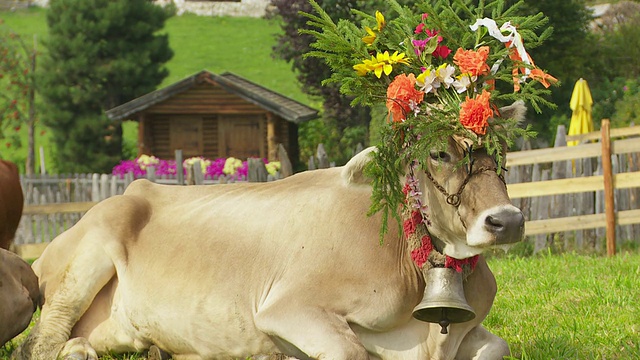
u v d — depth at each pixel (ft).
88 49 109.50
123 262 18.29
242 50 177.47
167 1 202.80
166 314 17.49
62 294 18.60
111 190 53.78
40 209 45.01
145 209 18.95
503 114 14.58
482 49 14.42
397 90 14.35
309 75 96.94
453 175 14.05
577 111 49.11
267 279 16.46
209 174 70.33
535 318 21.71
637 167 42.55
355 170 15.29
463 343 16.56
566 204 41.27
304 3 92.73
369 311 15.29
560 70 82.74
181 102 93.66
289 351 16.15
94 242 18.39
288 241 16.47
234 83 91.45
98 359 18.26
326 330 14.96
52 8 113.09
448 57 15.26
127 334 18.43
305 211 16.63
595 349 17.85
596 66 86.79
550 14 81.46
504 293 25.64
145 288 17.84
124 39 113.91
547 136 78.38
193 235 17.84
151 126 96.78
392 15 44.01
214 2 203.41
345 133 97.71
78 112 110.32
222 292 16.88
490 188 13.76
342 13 86.33
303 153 102.78
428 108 14.49
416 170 14.58
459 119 13.97
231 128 96.17
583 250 40.22
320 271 15.67
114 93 112.37
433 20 15.11
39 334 18.34
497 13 15.47
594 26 107.04
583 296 24.22
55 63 110.11
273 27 192.85
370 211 14.69
